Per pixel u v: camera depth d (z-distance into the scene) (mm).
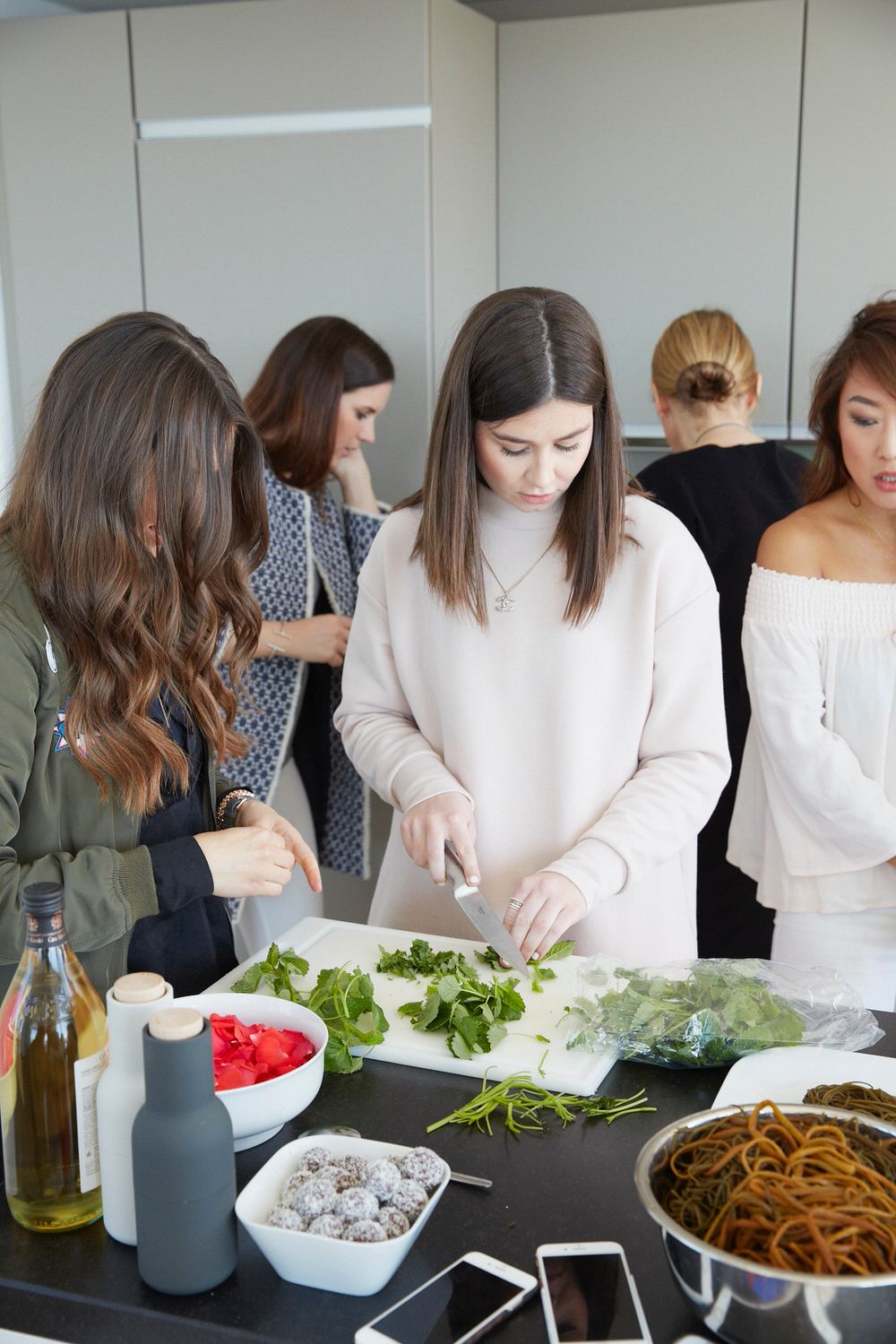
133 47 2666
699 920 2520
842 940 1841
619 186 2826
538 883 1496
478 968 1457
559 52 2805
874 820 1757
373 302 2629
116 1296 943
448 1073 1246
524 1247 987
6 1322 961
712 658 1648
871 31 2598
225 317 2727
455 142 2666
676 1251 857
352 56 2533
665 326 2859
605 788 1659
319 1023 1184
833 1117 983
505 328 1492
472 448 1578
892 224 2670
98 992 1296
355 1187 963
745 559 2326
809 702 1801
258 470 1421
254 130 2645
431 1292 917
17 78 2742
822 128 2668
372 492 2646
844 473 1857
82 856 1213
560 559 1638
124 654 1248
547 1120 1162
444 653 1683
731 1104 1113
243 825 1482
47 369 2867
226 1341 908
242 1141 1110
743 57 2688
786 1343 811
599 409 1562
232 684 1494
